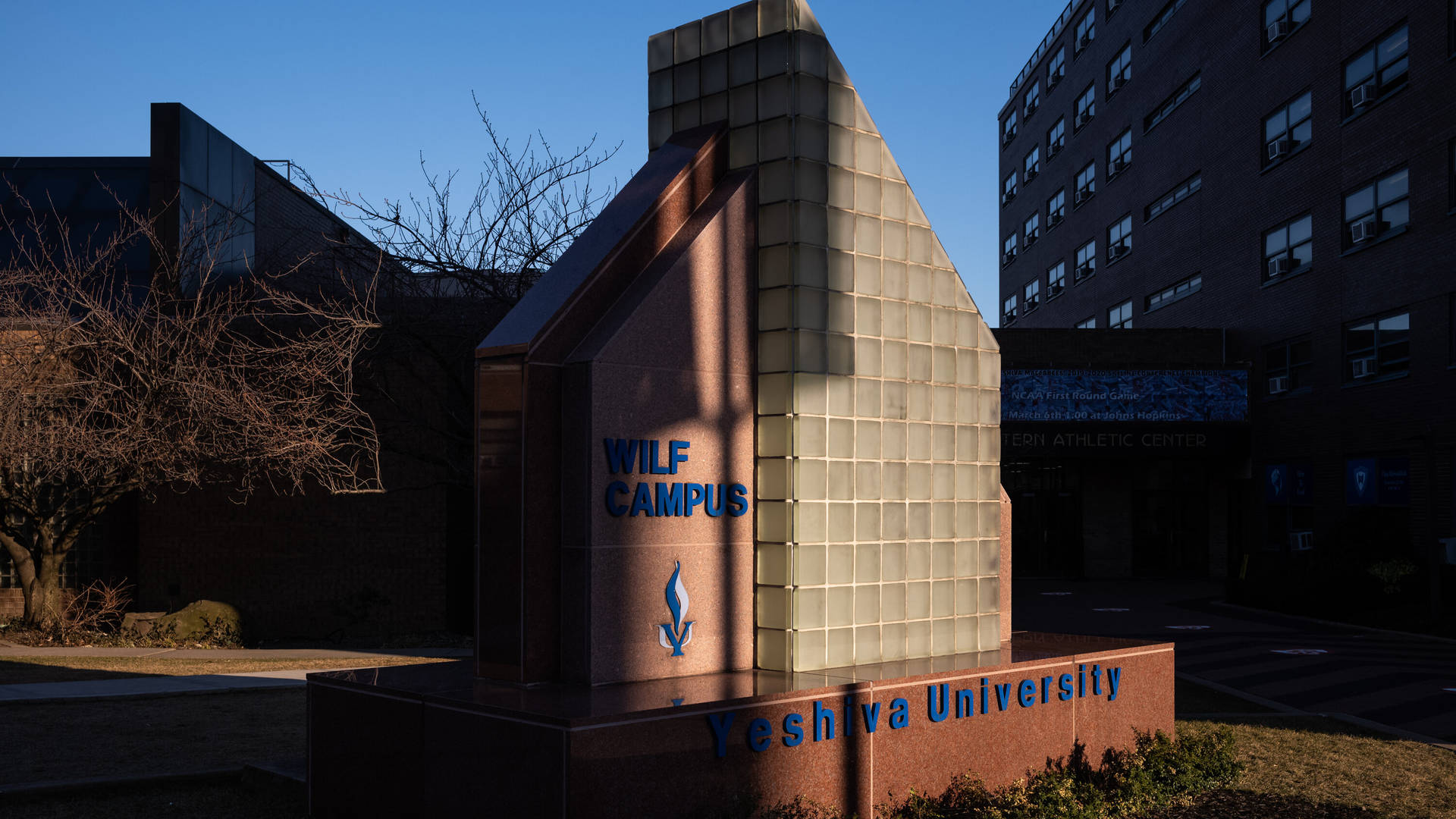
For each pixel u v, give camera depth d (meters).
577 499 7.09
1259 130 35.72
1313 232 32.53
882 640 8.48
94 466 19.70
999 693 8.30
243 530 23.45
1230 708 13.82
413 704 6.82
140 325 20.00
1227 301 37.69
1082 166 52.19
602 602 7.05
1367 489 29.58
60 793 8.14
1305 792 9.12
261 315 19.83
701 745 6.41
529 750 6.07
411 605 23.33
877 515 8.51
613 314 7.44
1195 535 41.19
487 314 21.67
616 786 6.02
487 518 7.23
